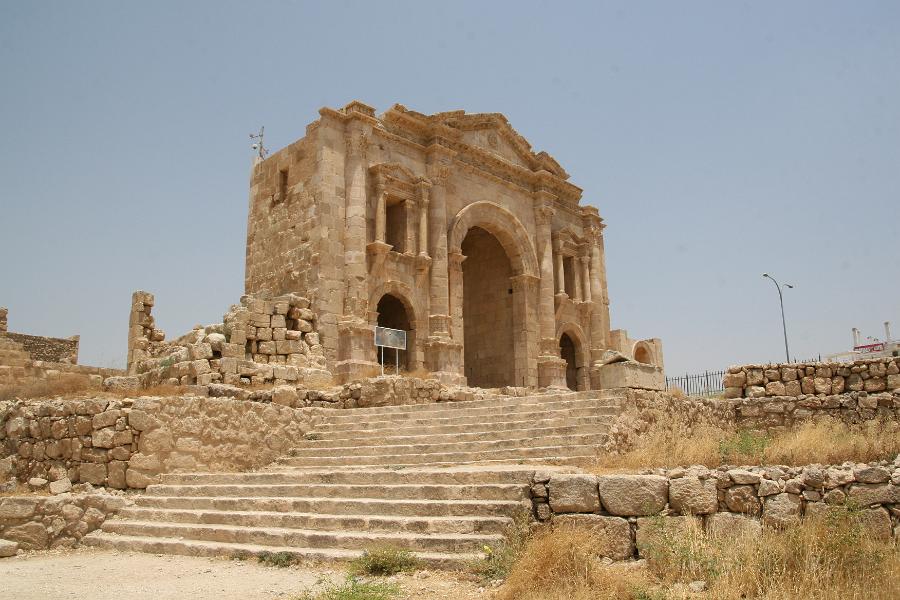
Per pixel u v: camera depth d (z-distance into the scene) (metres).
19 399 19.36
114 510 14.32
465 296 44.44
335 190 33.12
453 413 19.53
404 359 35.19
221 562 11.55
